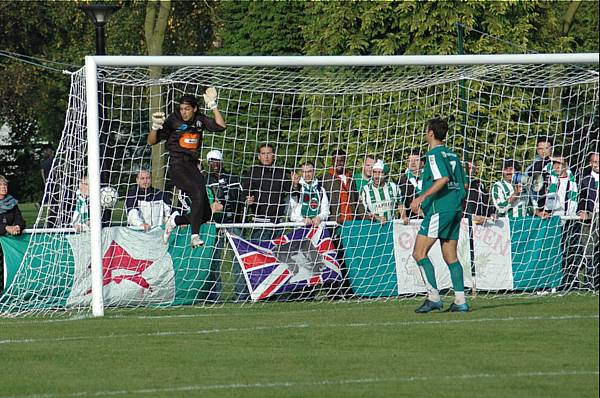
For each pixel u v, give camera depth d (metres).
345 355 31.72
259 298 48.09
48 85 136.50
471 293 49.09
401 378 28.06
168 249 47.44
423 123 56.47
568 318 38.28
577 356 30.69
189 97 43.06
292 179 49.94
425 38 68.81
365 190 49.88
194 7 122.06
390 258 49.47
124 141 54.41
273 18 92.75
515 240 49.75
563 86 51.81
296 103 59.06
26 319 42.56
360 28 70.56
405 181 50.34
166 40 125.50
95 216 42.66
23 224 46.66
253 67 47.41
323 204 49.78
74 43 136.12
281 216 50.19
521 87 54.06
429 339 34.25
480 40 69.12
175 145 43.19
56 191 46.47
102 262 44.62
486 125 55.75
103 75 48.16
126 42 127.06
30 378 29.27
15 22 130.75
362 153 53.00
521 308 41.78
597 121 56.84
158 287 46.97
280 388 27.16
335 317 40.62
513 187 50.66
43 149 142.50
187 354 32.56
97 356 32.59
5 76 129.12
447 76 52.22
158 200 48.41
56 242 46.34
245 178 49.56
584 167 51.81
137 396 26.62
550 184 50.84
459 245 49.03
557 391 26.17
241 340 35.12
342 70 55.88
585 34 113.19
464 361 30.27
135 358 32.09
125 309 45.62
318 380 28.06
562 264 50.00
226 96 61.50
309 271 48.81
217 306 46.62
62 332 38.12
